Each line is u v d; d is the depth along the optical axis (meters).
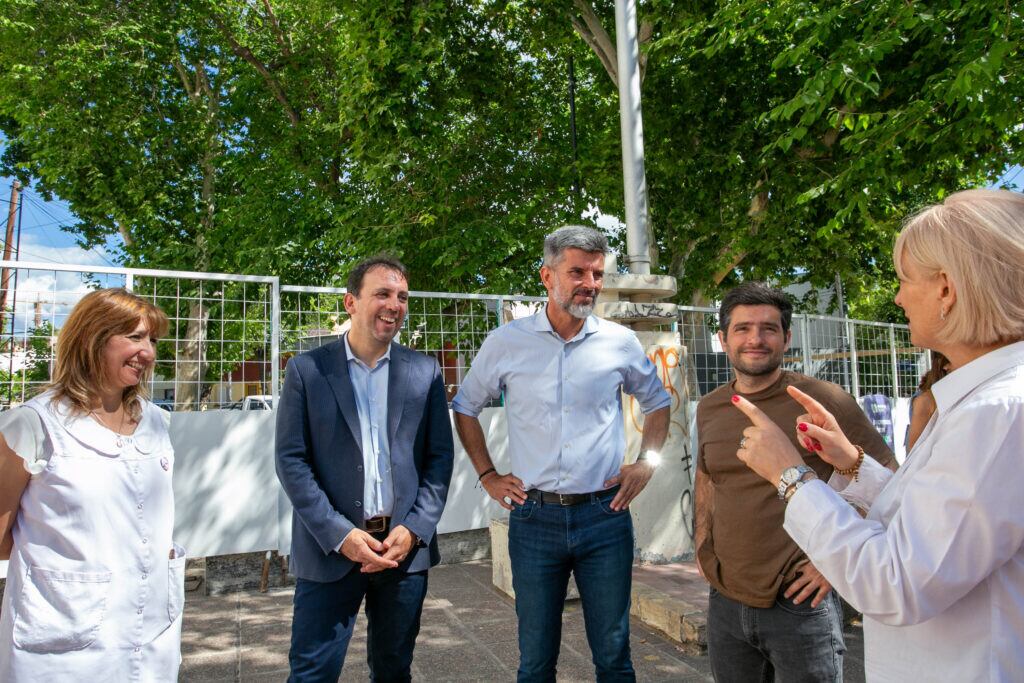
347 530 2.45
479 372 3.00
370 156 10.57
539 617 2.70
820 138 9.91
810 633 2.11
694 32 8.62
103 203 14.40
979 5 5.55
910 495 1.20
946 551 1.12
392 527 2.60
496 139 11.25
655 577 5.00
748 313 2.36
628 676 2.69
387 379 2.77
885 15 6.21
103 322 2.01
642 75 9.77
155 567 2.05
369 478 2.64
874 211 10.84
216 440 5.22
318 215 12.43
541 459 2.75
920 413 2.49
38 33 12.90
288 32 15.02
